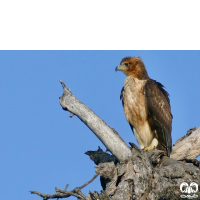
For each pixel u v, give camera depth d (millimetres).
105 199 17422
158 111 27188
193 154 24859
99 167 19266
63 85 22344
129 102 27391
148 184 18516
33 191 19266
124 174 18891
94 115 20969
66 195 19188
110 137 20375
